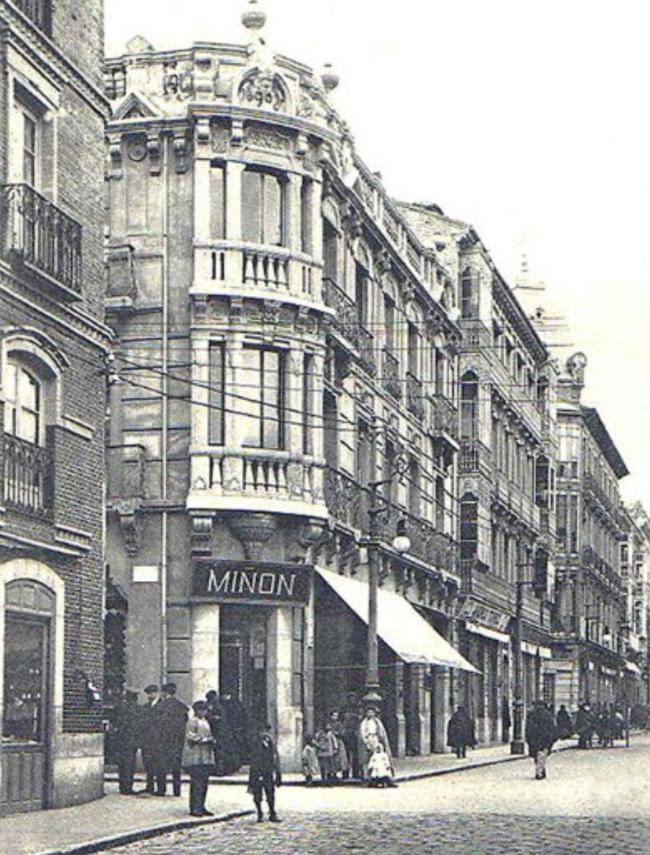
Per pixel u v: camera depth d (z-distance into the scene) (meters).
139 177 35.03
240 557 34.28
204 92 34.75
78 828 19.14
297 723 34.59
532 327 65.50
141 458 34.25
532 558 68.25
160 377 34.53
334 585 35.78
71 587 23.33
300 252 35.31
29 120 22.78
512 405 61.47
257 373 34.75
